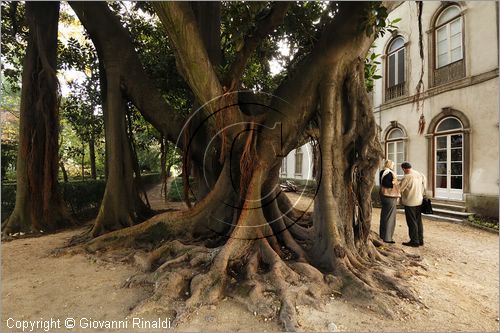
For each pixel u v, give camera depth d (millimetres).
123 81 6516
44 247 5242
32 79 6766
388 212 5754
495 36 8539
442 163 10188
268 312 2771
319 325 2621
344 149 4492
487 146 8656
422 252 5242
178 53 3613
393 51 12414
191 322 2652
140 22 9664
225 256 3559
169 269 3650
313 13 5781
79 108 11148
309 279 3412
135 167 7504
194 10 7145
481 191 8766
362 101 4555
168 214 5176
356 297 3113
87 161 19062
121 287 3430
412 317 2795
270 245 4289
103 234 5531
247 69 8328
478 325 2686
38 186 6762
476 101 8969
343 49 4312
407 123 11445
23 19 8633
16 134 18562
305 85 4535
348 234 4211
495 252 5375
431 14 10516
